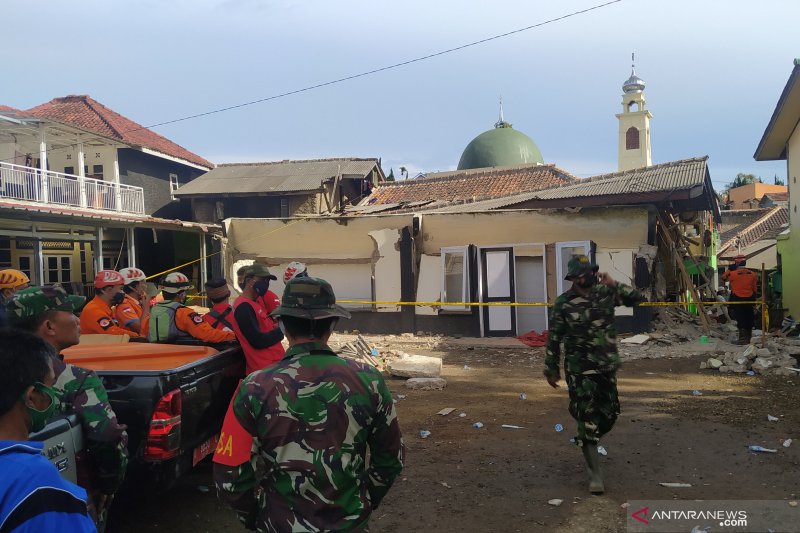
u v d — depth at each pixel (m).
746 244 32.50
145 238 25.42
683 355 11.10
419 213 15.05
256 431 2.26
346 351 11.08
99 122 26.98
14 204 15.87
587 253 13.30
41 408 1.90
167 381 3.78
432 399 8.26
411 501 4.73
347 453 2.26
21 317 3.03
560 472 5.28
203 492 4.95
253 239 16.28
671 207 15.77
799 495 4.62
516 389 8.80
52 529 1.52
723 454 5.62
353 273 15.66
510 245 14.02
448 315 14.47
